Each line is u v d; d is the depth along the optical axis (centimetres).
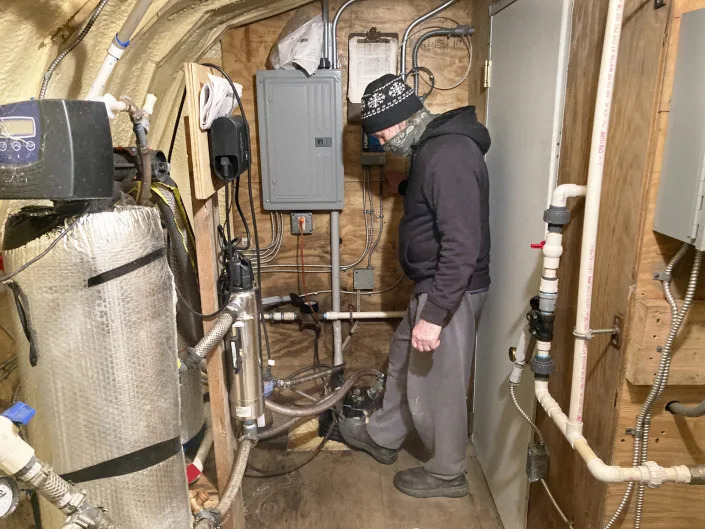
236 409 151
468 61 221
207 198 133
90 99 94
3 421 82
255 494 204
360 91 222
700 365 106
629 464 115
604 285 119
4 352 117
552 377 150
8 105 81
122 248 97
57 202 95
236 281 143
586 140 123
